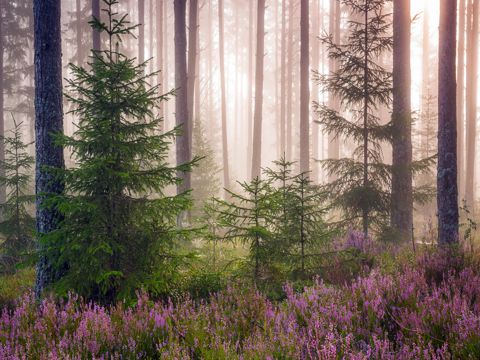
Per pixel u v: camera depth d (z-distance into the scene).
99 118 6.62
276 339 4.29
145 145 6.83
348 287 6.00
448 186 11.16
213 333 4.65
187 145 17.05
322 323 4.54
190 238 6.95
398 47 13.25
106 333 4.75
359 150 12.02
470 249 7.88
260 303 5.50
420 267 7.10
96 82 6.75
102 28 6.73
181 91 16.95
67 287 6.20
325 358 3.70
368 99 11.74
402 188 11.84
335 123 11.93
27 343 4.44
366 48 11.85
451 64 11.22
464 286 5.57
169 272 6.68
